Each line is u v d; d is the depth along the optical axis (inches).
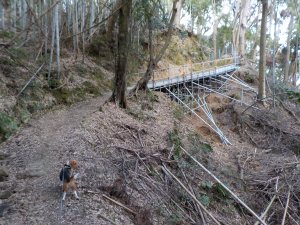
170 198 344.2
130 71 827.4
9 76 503.8
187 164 434.0
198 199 366.9
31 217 236.1
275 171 511.8
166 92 797.9
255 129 701.9
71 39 794.8
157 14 687.7
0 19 706.2
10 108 439.8
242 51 1214.9
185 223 309.9
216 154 564.7
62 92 588.4
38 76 564.1
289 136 676.7
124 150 404.8
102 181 305.9
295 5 1274.6
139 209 289.4
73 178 265.3
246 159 563.5
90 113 490.3
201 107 725.9
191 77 833.5
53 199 263.0
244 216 396.5
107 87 737.6
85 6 894.4
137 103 625.6
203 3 1337.4
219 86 901.2
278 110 793.6
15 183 288.5
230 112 746.2
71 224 231.8
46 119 477.1
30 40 656.4
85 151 361.7
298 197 449.7
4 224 224.1
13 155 348.5
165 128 550.6
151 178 366.3
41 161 333.7
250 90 875.4
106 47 865.5
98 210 257.0
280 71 1515.7
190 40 1279.5
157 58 673.0
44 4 614.5
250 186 471.2
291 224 397.4
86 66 746.2
